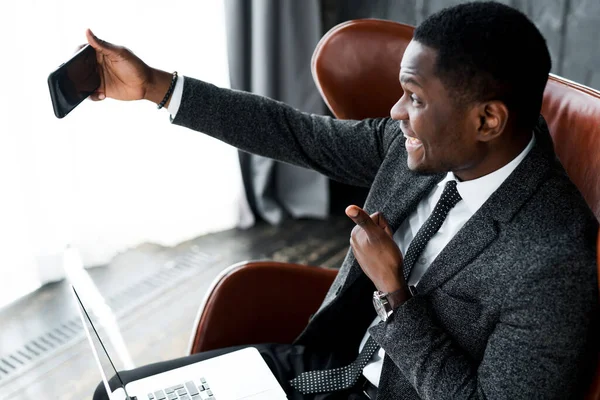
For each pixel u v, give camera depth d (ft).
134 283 7.05
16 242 6.59
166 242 7.67
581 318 2.51
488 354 2.68
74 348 6.16
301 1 7.54
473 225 2.86
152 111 7.13
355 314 3.74
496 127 2.67
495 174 2.87
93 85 3.43
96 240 7.18
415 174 3.27
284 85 7.88
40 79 6.21
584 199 2.88
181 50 7.01
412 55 2.70
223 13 7.25
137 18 6.60
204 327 4.00
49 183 6.59
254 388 3.44
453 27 2.56
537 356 2.55
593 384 2.51
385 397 3.25
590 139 3.10
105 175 7.06
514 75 2.56
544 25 6.09
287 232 8.05
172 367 3.71
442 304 2.98
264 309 4.14
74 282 3.60
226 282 4.02
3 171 6.30
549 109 3.34
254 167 8.07
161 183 7.50
